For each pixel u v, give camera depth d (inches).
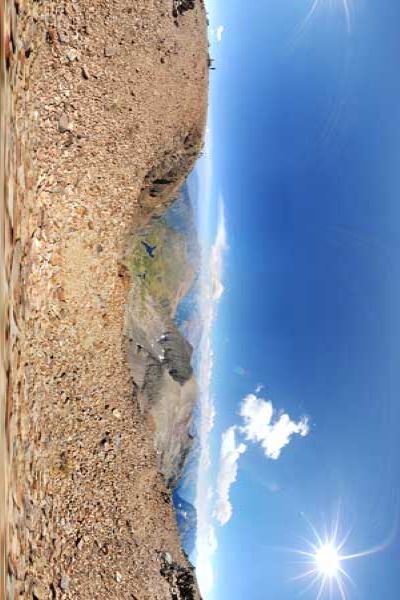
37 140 344.5
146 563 471.2
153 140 534.6
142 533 481.4
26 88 273.1
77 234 401.7
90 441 414.6
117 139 462.3
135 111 496.7
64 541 354.3
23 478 255.4
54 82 371.2
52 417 360.2
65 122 382.3
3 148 198.4
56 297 371.6
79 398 404.8
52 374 365.7
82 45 414.3
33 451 310.0
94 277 430.6
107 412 448.8
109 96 451.2
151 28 543.8
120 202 471.2
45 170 354.6
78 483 387.5
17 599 223.1
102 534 411.2
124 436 470.6
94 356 434.3
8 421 207.2
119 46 473.7
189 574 552.1
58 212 372.5
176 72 599.5
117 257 472.1
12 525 209.5
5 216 202.7
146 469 507.5
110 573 406.9
